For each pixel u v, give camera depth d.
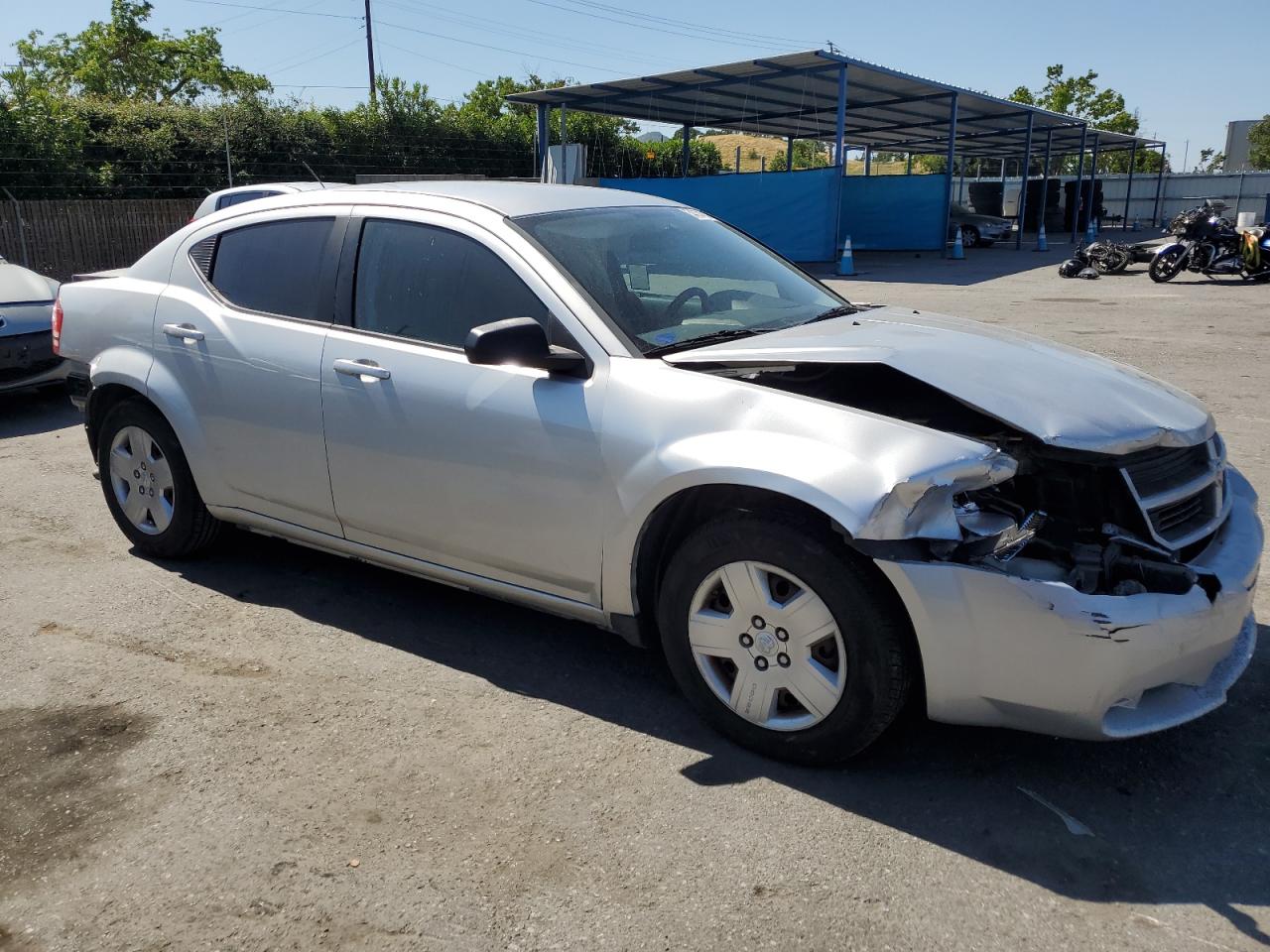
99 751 3.19
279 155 26.66
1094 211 38.91
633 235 3.89
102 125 23.83
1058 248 30.86
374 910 2.48
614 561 3.23
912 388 3.34
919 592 2.67
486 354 3.08
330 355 3.83
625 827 2.79
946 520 2.67
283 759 3.14
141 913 2.48
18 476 6.34
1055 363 3.31
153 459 4.64
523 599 3.58
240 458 4.19
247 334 4.09
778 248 24.34
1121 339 10.93
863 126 34.56
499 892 2.54
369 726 3.33
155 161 23.81
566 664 3.77
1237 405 7.64
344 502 3.90
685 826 2.79
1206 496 3.12
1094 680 2.59
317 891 2.55
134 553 4.92
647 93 26.19
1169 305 14.20
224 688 3.59
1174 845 2.69
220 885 2.57
